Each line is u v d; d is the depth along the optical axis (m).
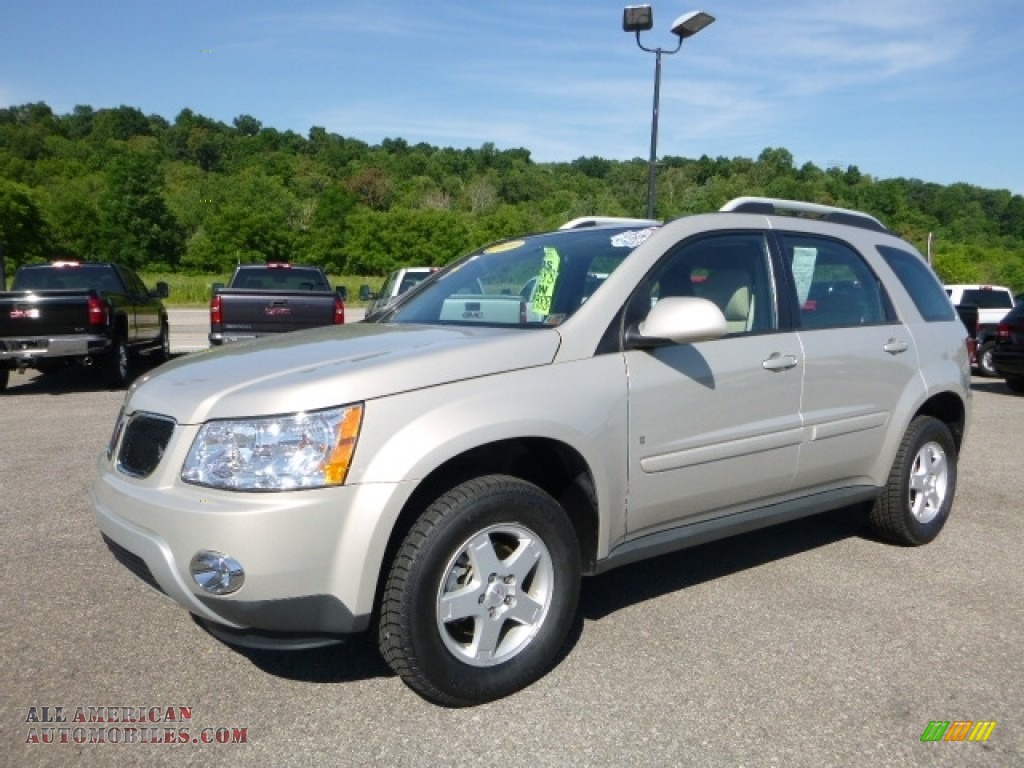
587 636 3.87
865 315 4.88
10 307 10.94
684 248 4.08
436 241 88.81
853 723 3.14
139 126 172.00
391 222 89.00
